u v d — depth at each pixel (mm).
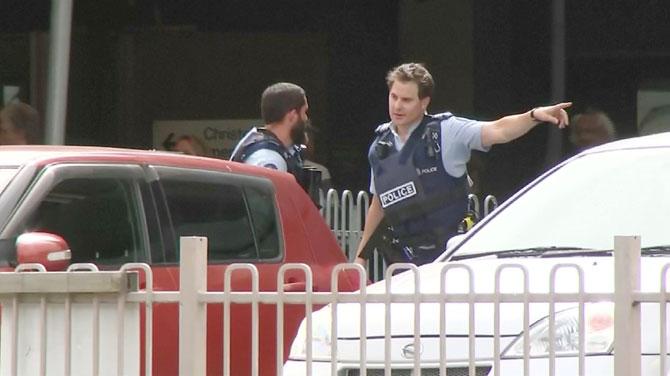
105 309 21797
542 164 58156
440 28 60344
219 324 28641
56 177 28016
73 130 60844
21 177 27672
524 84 59750
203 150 59969
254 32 62031
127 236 28859
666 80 59375
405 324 23391
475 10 59812
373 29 61500
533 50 59531
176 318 27797
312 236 32406
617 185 27719
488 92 59906
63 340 21922
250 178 31531
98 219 28562
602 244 26469
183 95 61719
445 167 32375
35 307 22078
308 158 47812
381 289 25016
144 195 29297
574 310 22141
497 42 59844
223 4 62469
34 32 58844
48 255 25797
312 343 23391
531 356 21984
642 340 21547
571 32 59125
